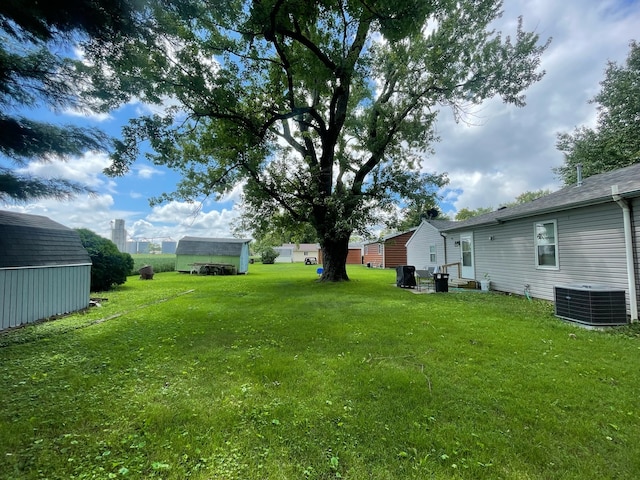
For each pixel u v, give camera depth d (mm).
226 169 11352
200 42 7191
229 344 4602
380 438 2242
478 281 11641
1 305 5613
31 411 2623
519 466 1950
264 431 2332
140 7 3947
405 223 13312
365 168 13070
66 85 4422
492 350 4129
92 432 2324
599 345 4340
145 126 6984
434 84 10578
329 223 12406
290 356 4012
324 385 3123
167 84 6855
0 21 3467
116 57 4785
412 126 12281
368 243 31531
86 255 8242
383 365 3650
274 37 6855
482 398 2807
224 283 14234
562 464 1967
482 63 9742
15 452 2082
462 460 2008
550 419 2451
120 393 2969
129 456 2049
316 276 18141
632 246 6113
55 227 8195
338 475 1883
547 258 8531
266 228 13086
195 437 2252
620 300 5469
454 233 13961
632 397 2797
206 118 9531
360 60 8938
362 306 7637
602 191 6887
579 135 18531
